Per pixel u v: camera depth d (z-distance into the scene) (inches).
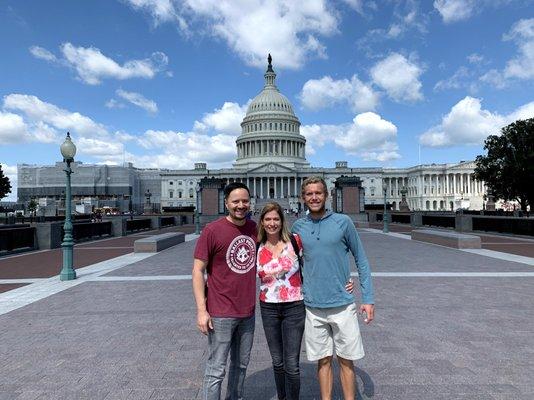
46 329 331.3
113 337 309.6
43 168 6501.0
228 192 181.6
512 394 211.5
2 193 3769.7
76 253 902.4
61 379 235.5
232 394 189.9
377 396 211.6
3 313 382.6
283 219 187.5
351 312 184.9
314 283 182.7
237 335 188.2
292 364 184.5
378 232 1497.3
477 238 884.0
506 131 2719.0
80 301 429.4
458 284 496.1
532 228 1165.1
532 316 353.7
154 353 275.4
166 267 662.5
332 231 181.8
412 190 6077.8
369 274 187.5
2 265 717.9
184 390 220.7
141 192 7003.0
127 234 1536.7
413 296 431.8
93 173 6363.2
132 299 435.8
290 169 5502.0
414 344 286.4
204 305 177.5
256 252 187.5
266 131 5802.2
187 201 5969.5
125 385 227.1
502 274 563.5
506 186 2733.8
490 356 263.1
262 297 187.8
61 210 3604.8
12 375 241.6
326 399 187.3
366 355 267.3
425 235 1051.9
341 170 5812.0
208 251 179.8
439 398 208.4
